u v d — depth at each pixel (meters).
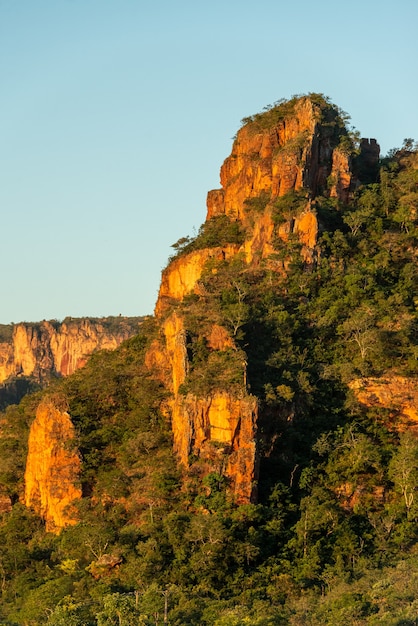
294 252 168.88
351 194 182.62
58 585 126.06
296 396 149.00
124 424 154.38
